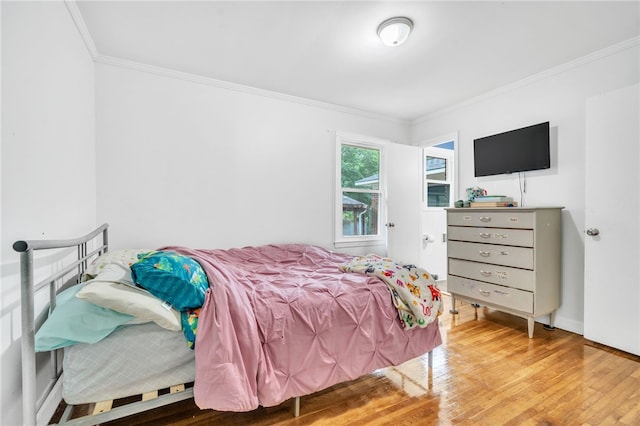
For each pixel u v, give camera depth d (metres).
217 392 1.20
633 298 2.14
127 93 2.57
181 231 2.79
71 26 1.87
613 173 2.24
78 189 2.01
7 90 1.11
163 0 1.81
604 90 2.41
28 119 1.28
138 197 2.62
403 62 2.60
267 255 2.79
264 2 1.83
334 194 3.67
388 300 1.75
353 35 2.19
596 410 1.54
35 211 1.33
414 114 3.99
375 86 3.10
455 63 2.61
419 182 4.07
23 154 1.23
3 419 1.03
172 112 2.76
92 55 2.35
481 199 3.00
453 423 1.45
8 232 1.10
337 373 1.53
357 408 1.57
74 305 1.16
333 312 1.57
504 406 1.58
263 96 3.21
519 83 2.96
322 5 1.86
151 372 1.21
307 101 3.45
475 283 2.83
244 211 3.10
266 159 3.22
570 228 2.61
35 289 1.10
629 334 2.16
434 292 1.91
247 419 1.47
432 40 2.25
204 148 2.90
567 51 2.41
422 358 2.11
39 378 1.29
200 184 2.88
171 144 2.75
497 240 2.65
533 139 2.81
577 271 2.56
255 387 1.29
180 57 2.51
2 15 1.09
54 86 1.58
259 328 1.39
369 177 4.04
